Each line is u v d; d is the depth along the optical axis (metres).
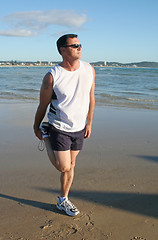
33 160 3.85
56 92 2.18
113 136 5.16
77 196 2.85
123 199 2.78
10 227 2.29
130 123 6.24
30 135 5.14
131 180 3.23
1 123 6.15
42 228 2.28
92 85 2.36
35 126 2.46
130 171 3.50
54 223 2.35
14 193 2.89
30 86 15.52
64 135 2.25
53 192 2.92
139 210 2.56
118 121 6.46
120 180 3.23
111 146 4.55
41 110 2.33
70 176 2.51
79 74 2.19
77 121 2.26
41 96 2.25
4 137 5.02
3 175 3.34
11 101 9.63
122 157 4.02
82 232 2.22
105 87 15.17
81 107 2.25
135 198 2.79
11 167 3.60
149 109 8.10
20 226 2.30
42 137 2.44
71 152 2.42
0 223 2.34
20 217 2.44
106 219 2.41
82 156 4.06
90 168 3.60
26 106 8.53
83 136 2.42
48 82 2.15
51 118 2.30
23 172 3.44
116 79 23.11
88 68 2.27
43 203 2.69
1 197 2.80
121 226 2.30
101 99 10.16
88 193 2.91
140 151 4.30
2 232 2.22
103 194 2.88
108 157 4.02
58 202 2.57
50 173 3.41
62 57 2.17
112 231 2.23
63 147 2.28
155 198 2.79
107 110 7.95
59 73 2.14
